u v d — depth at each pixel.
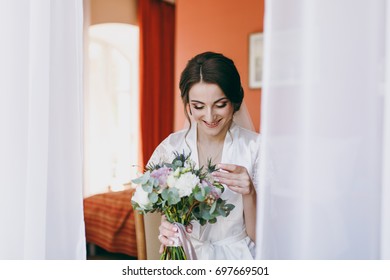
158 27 4.39
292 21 0.67
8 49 0.83
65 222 0.86
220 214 0.83
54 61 0.85
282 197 0.68
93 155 4.19
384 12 0.64
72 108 0.86
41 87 0.82
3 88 0.83
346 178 0.66
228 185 0.90
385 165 0.62
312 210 0.67
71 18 0.85
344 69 0.65
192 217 0.86
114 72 4.42
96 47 4.21
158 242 1.22
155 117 4.40
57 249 0.86
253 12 3.07
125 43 4.41
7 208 0.84
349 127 0.66
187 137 1.19
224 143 1.15
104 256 2.68
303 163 0.67
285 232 0.68
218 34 3.23
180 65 3.44
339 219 0.66
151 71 4.34
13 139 0.84
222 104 1.02
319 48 0.66
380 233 0.65
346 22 0.65
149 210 0.85
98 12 3.83
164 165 0.87
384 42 0.65
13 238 0.85
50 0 0.84
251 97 3.11
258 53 3.05
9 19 0.83
